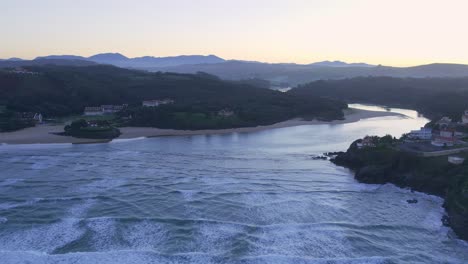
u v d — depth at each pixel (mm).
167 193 67125
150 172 81750
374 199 67000
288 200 65062
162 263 43906
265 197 66125
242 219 56438
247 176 79438
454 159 74000
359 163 87375
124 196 65438
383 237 52000
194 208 60281
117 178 76438
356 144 96688
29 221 54750
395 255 47000
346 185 75000
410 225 56031
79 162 91375
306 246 48656
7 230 52000
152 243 48812
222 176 78938
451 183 67188
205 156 99250
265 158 97500
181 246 48031
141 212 58156
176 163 90875
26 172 81375
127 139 126188
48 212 58031
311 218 57656
